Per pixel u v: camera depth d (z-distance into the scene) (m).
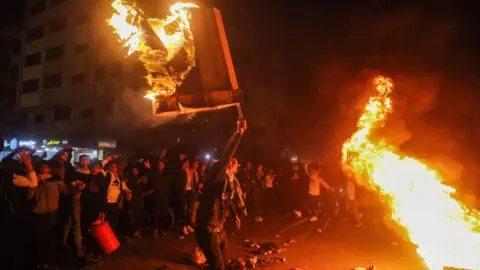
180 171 11.09
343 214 13.11
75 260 7.84
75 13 44.69
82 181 8.56
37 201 7.12
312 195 13.56
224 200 5.70
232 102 4.98
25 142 38.41
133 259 8.02
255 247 9.19
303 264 7.82
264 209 15.37
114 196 8.88
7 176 6.13
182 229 10.41
